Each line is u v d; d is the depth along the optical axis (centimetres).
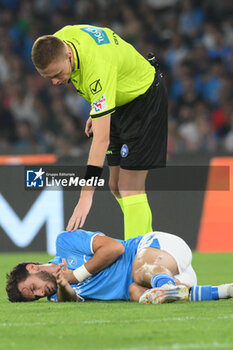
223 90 4781
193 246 3616
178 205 3612
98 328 1318
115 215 3606
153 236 1694
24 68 5122
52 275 1725
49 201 3597
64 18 5344
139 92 2056
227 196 3609
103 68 1833
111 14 5300
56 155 3616
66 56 1791
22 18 5334
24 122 4816
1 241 3606
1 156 3631
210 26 5069
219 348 1127
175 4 5253
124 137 2103
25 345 1180
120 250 1689
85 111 4841
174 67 4962
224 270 2670
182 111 4700
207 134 4616
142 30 5175
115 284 1706
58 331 1298
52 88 4928
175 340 1196
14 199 3616
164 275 1603
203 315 1443
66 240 1742
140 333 1259
